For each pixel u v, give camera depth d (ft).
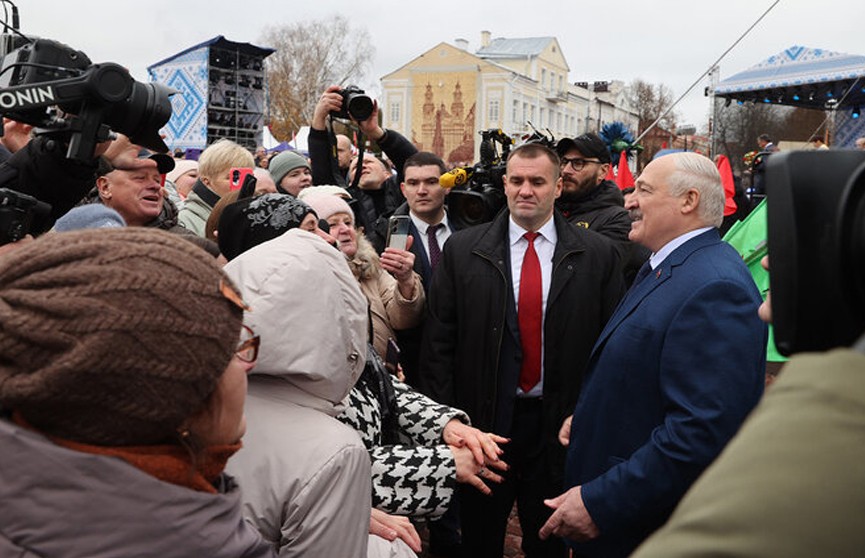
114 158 9.69
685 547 2.04
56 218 6.59
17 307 2.88
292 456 4.73
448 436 7.02
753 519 1.96
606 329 8.04
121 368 2.85
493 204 12.64
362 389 6.77
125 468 2.98
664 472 6.85
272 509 4.66
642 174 7.89
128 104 6.05
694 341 6.95
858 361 2.13
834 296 2.36
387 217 14.93
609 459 7.61
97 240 3.09
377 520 6.07
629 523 7.11
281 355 4.85
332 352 5.02
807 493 1.94
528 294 10.00
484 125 214.28
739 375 6.81
